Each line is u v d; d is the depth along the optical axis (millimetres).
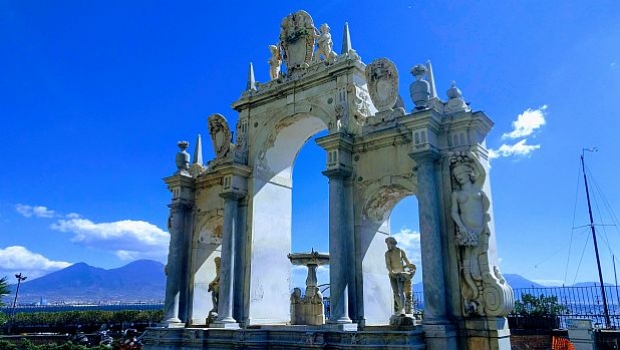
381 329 19938
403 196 22797
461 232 18750
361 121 23453
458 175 19422
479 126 20016
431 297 18391
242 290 25688
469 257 18734
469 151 19547
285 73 27594
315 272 26250
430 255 18719
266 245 26922
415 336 17594
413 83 20812
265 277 26438
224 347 22984
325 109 25047
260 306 25781
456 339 18219
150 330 26594
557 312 33219
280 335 21484
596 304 33188
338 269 21203
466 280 18578
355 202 22609
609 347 24828
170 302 27500
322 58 26359
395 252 20672
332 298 21016
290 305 27125
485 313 18078
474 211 18891
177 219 29062
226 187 26516
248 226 26453
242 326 24984
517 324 31062
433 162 20062
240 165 26672
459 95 20984
